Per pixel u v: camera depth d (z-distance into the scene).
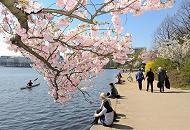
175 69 46.38
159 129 12.27
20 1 5.00
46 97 41.12
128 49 6.56
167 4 5.86
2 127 22.31
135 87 34.47
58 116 25.70
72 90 7.48
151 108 17.61
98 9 5.30
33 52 5.65
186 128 12.42
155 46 82.38
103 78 89.69
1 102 36.34
